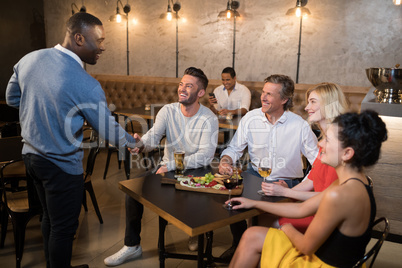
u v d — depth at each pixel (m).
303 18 4.70
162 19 5.59
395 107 2.15
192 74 2.18
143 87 5.60
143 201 1.63
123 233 2.61
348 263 1.28
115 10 5.92
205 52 5.42
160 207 1.51
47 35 6.44
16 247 2.09
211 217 1.42
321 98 1.92
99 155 4.80
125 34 5.95
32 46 6.20
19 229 2.08
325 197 1.23
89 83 1.72
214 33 5.29
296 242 1.37
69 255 1.86
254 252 1.49
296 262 1.36
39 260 2.22
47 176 1.74
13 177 2.44
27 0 6.02
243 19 5.06
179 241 2.48
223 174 1.95
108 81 5.88
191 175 1.95
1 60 5.71
